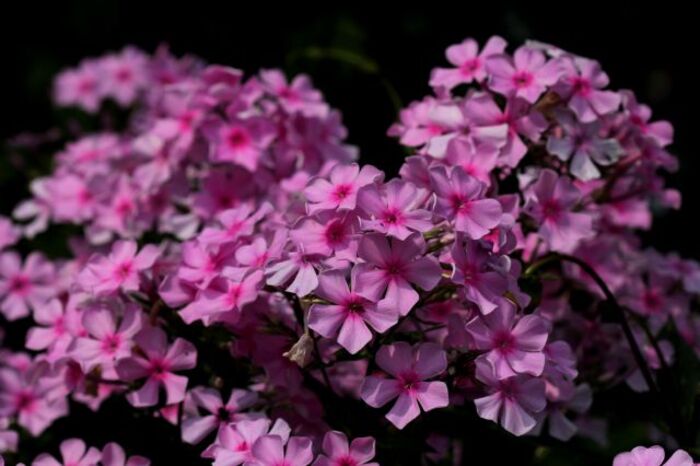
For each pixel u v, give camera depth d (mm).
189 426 796
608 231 898
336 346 792
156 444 822
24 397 870
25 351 947
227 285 799
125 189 925
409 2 1205
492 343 767
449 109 824
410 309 761
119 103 1152
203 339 815
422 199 777
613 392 853
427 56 1174
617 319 838
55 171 1000
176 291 806
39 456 810
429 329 786
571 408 822
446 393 761
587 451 844
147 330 803
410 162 795
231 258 805
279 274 768
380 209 768
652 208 1197
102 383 824
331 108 983
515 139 813
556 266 863
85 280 821
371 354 784
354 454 769
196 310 794
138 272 818
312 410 810
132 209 915
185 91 902
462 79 838
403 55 1180
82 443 810
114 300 821
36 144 1115
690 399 831
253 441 771
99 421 831
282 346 799
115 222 915
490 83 814
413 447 795
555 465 881
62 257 1017
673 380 833
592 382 855
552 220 814
